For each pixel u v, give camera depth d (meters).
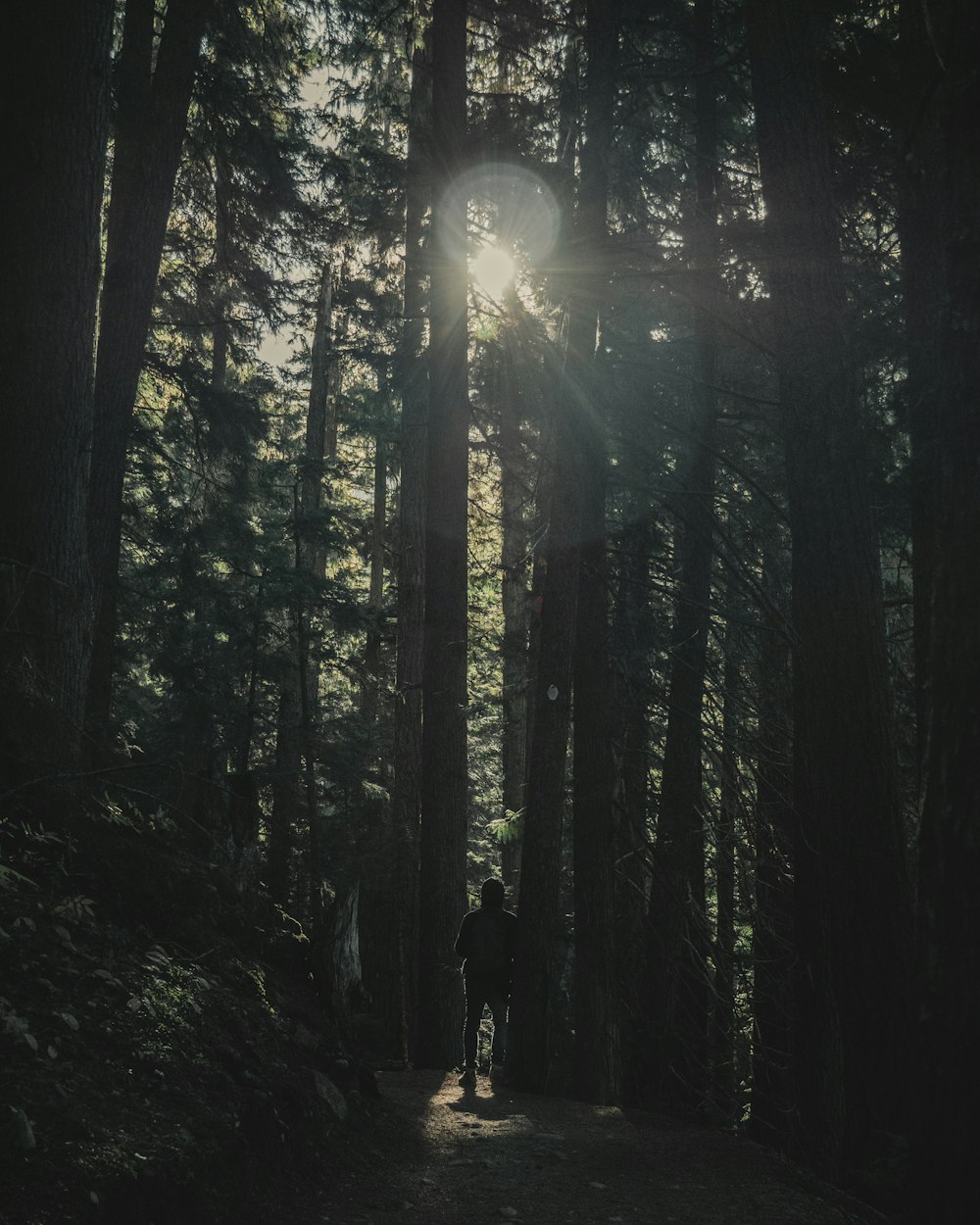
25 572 6.12
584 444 10.91
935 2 3.81
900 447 10.16
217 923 6.39
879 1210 5.18
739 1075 13.89
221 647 18.64
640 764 14.28
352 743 18.66
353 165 17.33
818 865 8.31
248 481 18.09
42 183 6.73
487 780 26.08
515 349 12.62
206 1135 3.96
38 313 6.60
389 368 15.74
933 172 8.00
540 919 10.16
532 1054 9.84
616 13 10.73
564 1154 6.26
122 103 12.05
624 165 11.81
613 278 10.30
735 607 12.55
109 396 11.37
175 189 15.66
